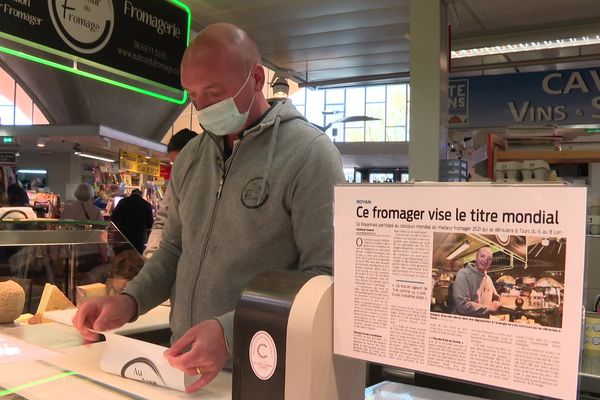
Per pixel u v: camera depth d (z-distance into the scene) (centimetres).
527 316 56
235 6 462
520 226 56
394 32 524
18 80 601
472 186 59
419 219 63
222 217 123
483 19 485
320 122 1421
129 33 334
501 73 611
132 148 552
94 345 121
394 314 64
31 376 100
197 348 84
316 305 67
